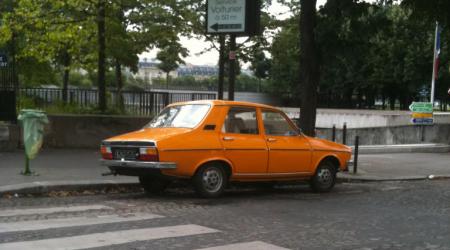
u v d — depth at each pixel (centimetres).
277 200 1047
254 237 698
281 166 1097
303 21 1524
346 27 1483
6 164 1263
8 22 1878
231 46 1399
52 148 1581
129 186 1108
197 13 2377
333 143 1217
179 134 970
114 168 1005
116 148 995
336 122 3622
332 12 1468
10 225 728
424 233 762
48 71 3572
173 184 1153
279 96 5534
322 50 1520
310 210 935
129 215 825
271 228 762
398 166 1753
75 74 5353
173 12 2327
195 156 975
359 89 5175
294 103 5481
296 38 2381
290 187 1279
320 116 3731
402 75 4441
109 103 1850
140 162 948
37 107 1695
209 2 1387
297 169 1129
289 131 1134
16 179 1071
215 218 823
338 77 4978
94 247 618
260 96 5447
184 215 840
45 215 809
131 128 1681
